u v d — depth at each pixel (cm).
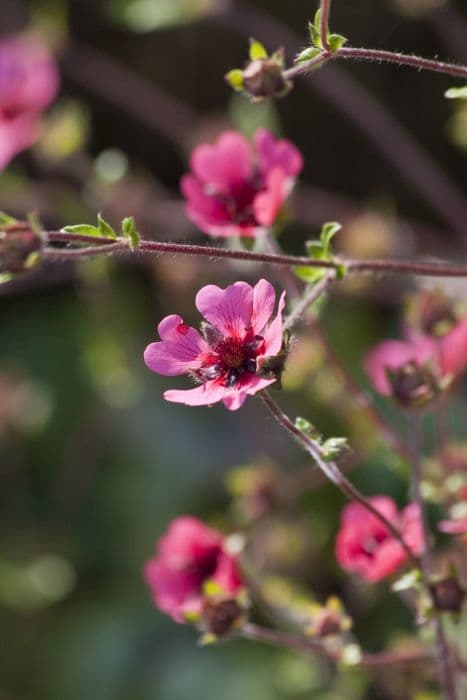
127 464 81
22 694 74
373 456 65
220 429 80
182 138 83
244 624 53
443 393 52
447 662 51
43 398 81
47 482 83
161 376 84
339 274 50
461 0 82
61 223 79
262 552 62
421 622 51
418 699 55
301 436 48
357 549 54
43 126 74
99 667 73
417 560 51
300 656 61
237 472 62
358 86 85
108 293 84
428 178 74
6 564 78
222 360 48
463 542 53
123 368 78
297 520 64
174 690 71
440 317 55
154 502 79
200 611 53
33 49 75
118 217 75
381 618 64
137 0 72
